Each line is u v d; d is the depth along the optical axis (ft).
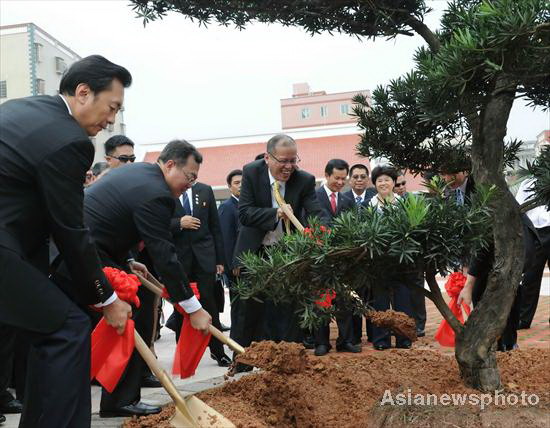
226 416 11.21
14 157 9.16
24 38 121.60
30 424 9.70
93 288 10.04
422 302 24.90
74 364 9.37
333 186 25.12
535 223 25.95
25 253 9.57
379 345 22.43
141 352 11.46
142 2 12.11
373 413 11.49
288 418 11.56
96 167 20.99
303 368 12.11
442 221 10.57
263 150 111.86
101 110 10.08
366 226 10.62
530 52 9.57
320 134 111.75
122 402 13.73
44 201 9.29
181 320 20.61
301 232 11.68
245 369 18.15
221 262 22.90
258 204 18.03
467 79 9.78
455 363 14.71
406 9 12.84
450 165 14.79
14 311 9.20
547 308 33.60
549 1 8.95
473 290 16.39
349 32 13.51
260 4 12.84
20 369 15.66
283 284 11.54
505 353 15.90
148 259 18.35
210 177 109.09
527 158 13.79
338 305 12.87
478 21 9.70
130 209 12.87
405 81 12.64
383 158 15.06
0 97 123.44
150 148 106.52
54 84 130.00
